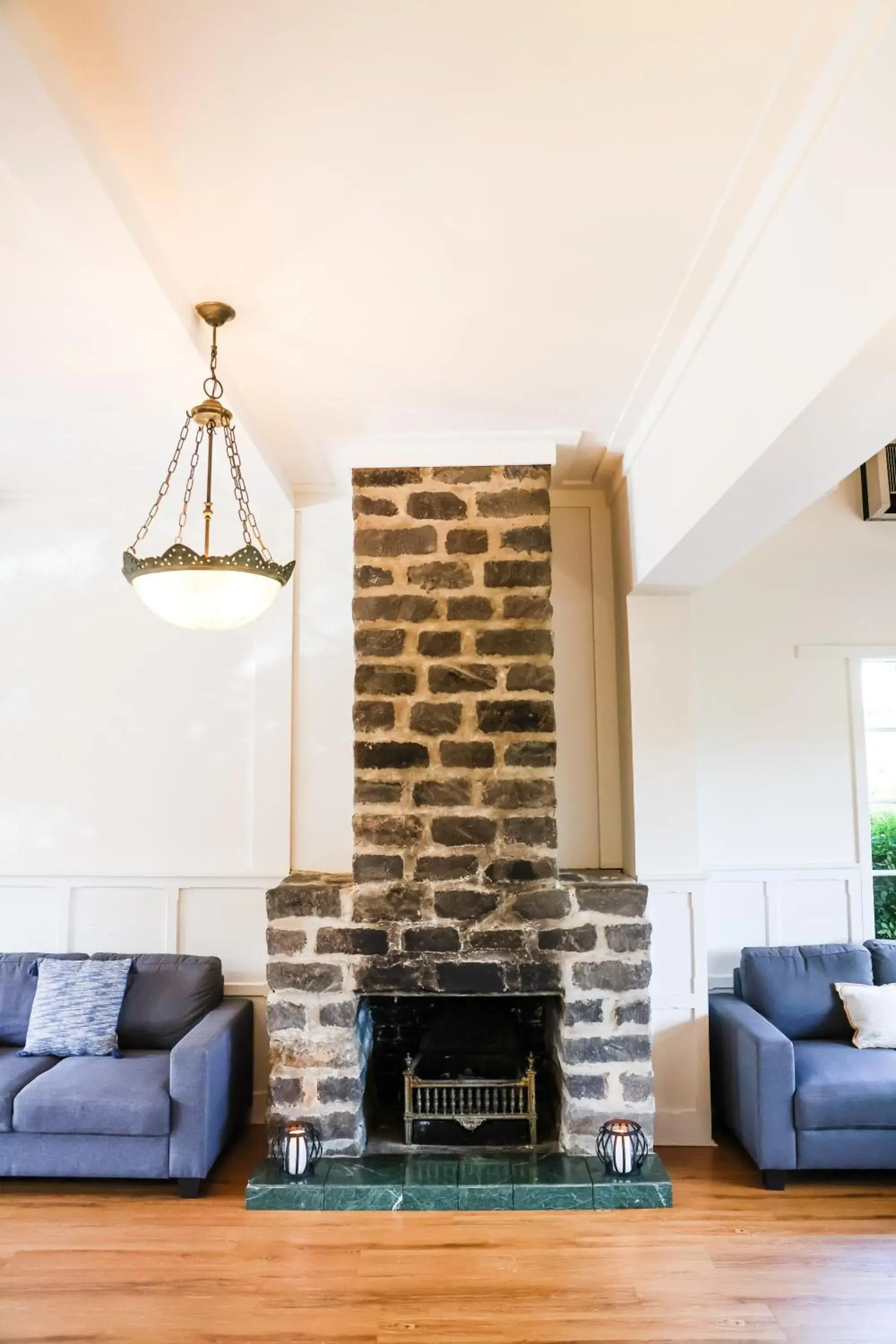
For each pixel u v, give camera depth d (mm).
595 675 4609
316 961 3846
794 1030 4148
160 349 2807
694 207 2268
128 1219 3459
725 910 4609
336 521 4691
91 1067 3814
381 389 3406
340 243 2410
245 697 4621
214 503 4695
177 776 4590
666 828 4234
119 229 2148
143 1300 2922
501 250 2455
